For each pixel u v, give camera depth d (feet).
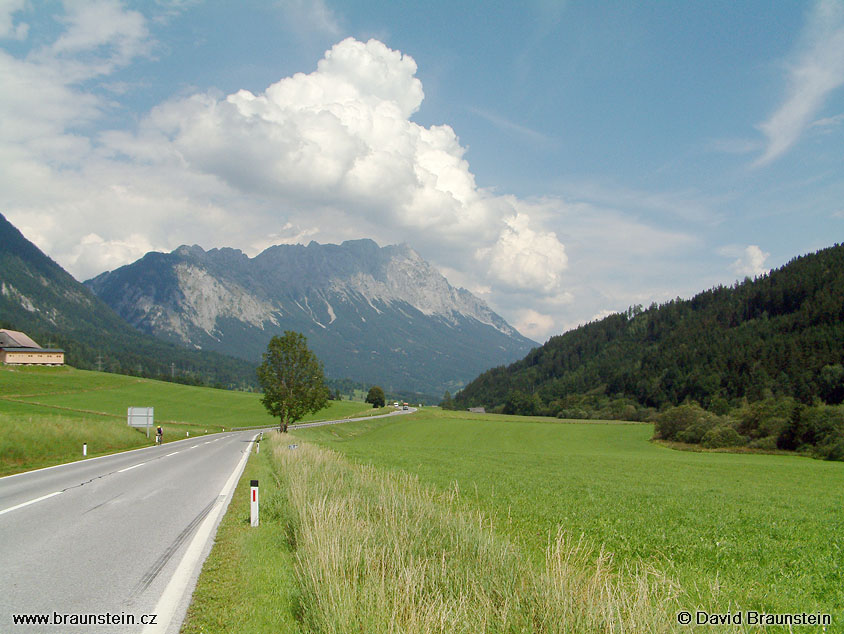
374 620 18.15
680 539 44.57
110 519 37.96
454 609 19.29
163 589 23.12
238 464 86.28
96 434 116.47
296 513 34.86
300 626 20.15
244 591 23.35
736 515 62.80
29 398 303.27
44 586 22.97
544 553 33.86
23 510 40.65
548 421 382.83
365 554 24.66
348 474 58.65
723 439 253.85
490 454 183.93
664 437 294.66
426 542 28.78
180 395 404.36
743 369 411.13
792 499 84.33
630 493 80.64
